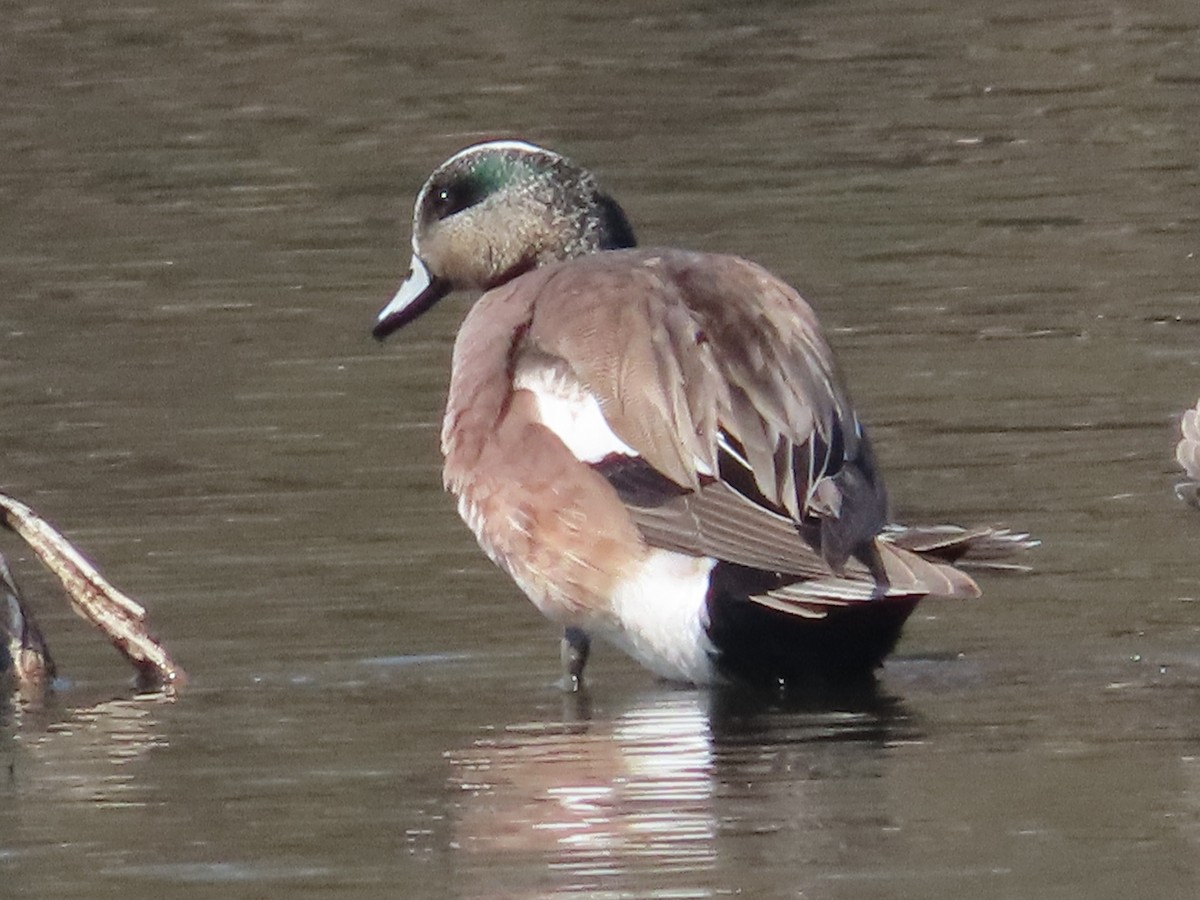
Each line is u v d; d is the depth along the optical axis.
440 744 9.41
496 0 27.30
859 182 20.44
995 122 22.28
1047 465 13.27
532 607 11.30
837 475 9.95
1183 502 12.34
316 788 8.90
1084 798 8.51
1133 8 26.33
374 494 13.04
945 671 10.23
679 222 19.44
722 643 10.00
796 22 26.30
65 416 14.73
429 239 12.40
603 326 10.48
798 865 7.93
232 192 20.69
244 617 11.18
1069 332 16.11
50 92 23.91
